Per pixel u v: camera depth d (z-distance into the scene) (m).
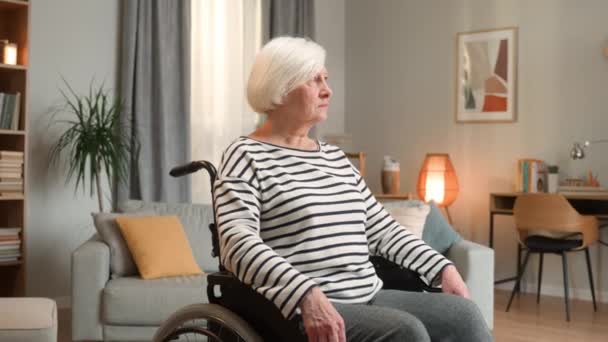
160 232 3.90
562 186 5.38
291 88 1.82
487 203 5.95
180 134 5.23
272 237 1.75
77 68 4.89
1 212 4.50
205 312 1.77
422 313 1.79
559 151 5.58
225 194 1.74
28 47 4.29
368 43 6.64
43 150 4.75
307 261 1.74
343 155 1.96
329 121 6.64
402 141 6.43
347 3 6.79
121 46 5.07
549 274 5.62
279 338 1.72
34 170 4.71
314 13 6.24
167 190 5.11
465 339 1.74
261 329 1.75
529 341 4.10
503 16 5.85
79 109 4.68
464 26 6.06
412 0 6.36
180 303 3.53
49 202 4.78
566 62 5.54
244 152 1.79
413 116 6.36
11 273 4.41
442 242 4.00
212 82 5.58
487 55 5.93
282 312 1.58
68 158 4.85
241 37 5.76
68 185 4.86
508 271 5.82
